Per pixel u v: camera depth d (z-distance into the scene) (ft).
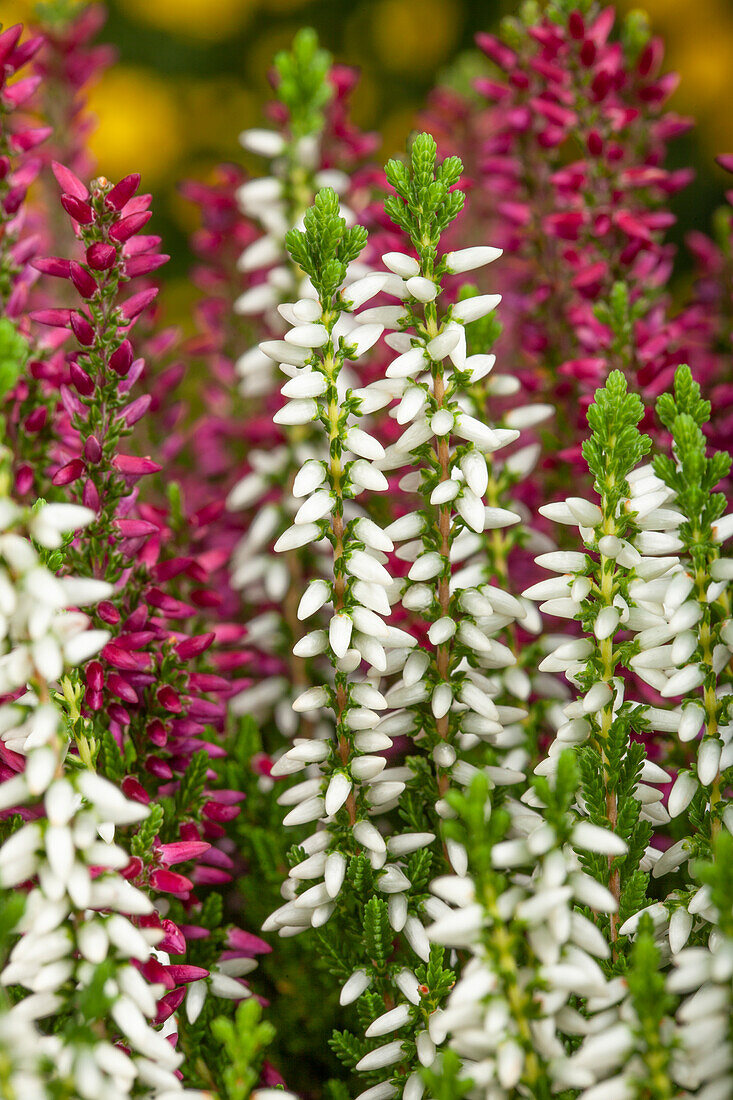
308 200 1.20
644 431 1.07
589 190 1.16
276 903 1.03
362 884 0.93
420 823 0.97
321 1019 1.01
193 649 1.01
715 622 0.91
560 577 0.93
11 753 0.92
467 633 0.94
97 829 0.88
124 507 1.01
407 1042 0.93
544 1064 0.86
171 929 0.93
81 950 0.87
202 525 1.10
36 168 1.09
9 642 0.87
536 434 1.21
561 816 0.86
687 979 0.86
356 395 0.93
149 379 1.21
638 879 0.92
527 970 0.86
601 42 1.18
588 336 1.15
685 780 0.92
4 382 0.86
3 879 0.86
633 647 0.92
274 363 1.23
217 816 1.00
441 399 0.93
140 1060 0.88
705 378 1.21
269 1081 0.98
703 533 0.90
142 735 1.01
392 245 1.09
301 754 0.94
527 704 1.07
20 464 1.05
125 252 0.99
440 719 0.96
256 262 1.21
